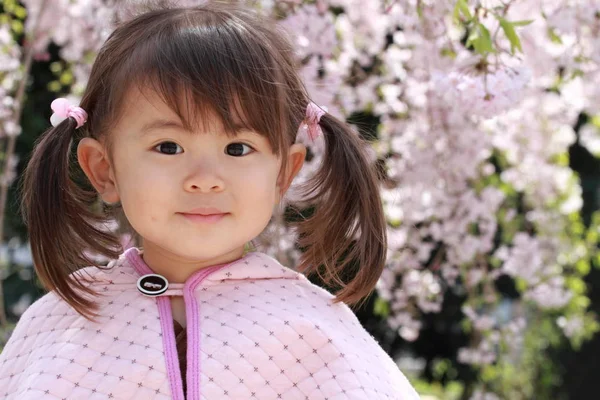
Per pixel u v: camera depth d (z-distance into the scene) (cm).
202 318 199
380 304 433
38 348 204
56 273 206
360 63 411
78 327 202
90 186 242
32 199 209
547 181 443
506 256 427
